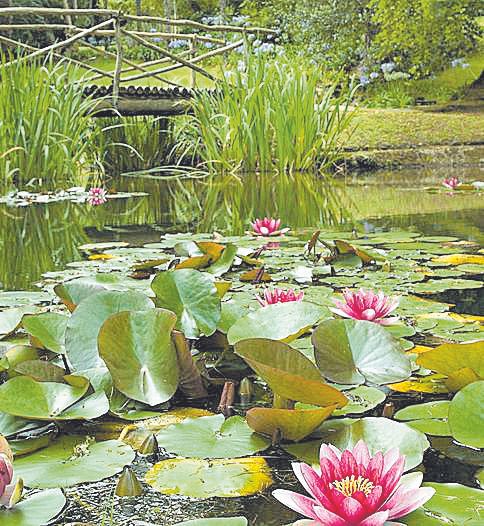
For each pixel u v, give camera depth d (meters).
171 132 7.13
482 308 1.88
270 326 1.39
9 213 4.16
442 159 6.47
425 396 1.31
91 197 4.88
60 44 5.91
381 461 0.82
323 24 10.26
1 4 11.06
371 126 7.04
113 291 1.44
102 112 6.50
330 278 2.25
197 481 0.98
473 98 9.17
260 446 1.07
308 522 0.81
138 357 1.28
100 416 1.22
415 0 9.35
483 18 12.21
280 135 6.17
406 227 3.32
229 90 6.42
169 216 3.99
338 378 1.29
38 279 2.32
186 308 1.49
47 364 1.27
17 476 0.99
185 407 1.28
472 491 0.90
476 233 3.09
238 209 4.20
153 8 14.63
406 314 1.81
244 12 13.22
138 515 0.90
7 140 5.24
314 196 4.69
